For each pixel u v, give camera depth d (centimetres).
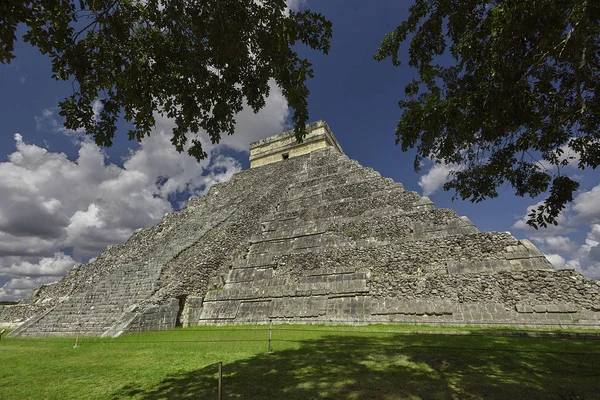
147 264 1823
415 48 611
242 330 1177
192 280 1550
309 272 1459
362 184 1920
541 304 1020
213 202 2675
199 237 1994
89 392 539
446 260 1248
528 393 449
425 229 1416
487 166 659
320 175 2295
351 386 502
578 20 420
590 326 927
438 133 587
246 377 571
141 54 553
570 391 450
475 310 1077
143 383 573
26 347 1052
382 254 1373
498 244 1194
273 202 2194
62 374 655
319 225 1689
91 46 515
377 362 632
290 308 1348
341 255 1452
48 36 437
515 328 981
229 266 1688
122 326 1253
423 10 575
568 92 563
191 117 589
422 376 537
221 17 498
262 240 1783
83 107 539
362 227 1572
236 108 618
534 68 493
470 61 539
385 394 464
